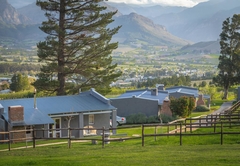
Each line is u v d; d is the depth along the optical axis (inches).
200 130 1311.5
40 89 2471.7
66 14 2497.5
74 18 2460.6
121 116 2561.5
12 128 1437.0
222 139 986.1
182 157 751.7
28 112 1590.8
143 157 765.9
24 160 775.1
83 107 1752.0
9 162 755.4
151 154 807.1
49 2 2440.9
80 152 897.5
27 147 1133.1
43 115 1569.9
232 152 809.5
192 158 735.1
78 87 2524.6
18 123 1437.0
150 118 2400.3
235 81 3981.3
